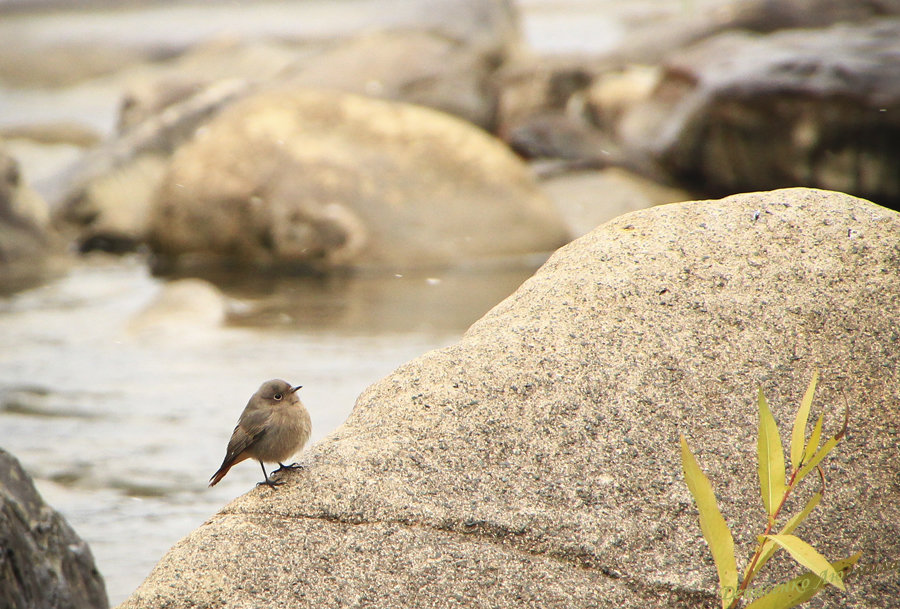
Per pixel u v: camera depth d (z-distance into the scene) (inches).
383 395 244.1
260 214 941.2
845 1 1412.4
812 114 963.3
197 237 965.2
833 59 984.9
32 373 593.3
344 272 908.0
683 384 235.3
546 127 1205.1
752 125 1001.5
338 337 663.8
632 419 230.1
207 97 1184.2
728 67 1056.2
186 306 721.0
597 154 1150.3
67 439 482.6
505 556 211.5
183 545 219.8
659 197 1044.5
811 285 250.4
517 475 222.7
